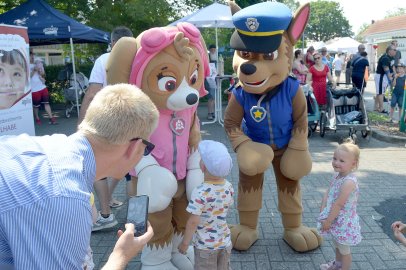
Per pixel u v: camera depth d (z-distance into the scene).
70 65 13.50
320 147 8.32
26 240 1.25
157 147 3.20
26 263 1.24
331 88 9.22
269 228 4.49
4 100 4.46
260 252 3.95
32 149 1.43
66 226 1.28
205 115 12.62
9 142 1.47
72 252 1.30
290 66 3.63
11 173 1.32
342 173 3.27
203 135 9.51
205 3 16.77
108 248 4.08
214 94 11.18
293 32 3.59
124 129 1.53
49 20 10.70
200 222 2.91
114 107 1.54
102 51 16.72
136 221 1.91
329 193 3.34
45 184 1.31
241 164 3.59
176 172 3.27
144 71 3.06
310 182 6.05
